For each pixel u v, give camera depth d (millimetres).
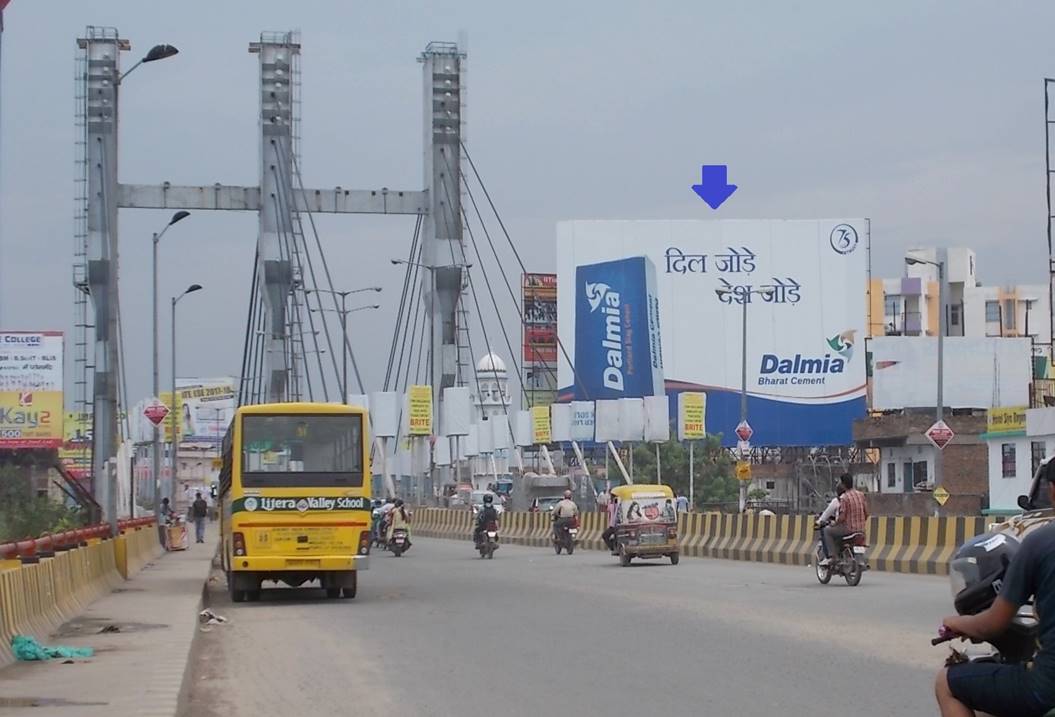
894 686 11898
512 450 89438
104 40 85188
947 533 27891
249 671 14203
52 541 19516
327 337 88625
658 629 16984
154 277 51062
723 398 96750
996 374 75500
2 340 65562
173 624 17812
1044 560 6445
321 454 23875
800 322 97688
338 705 11633
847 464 88250
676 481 85312
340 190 89312
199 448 116375
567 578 28797
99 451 35906
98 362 80500
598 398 91375
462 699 11719
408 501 90312
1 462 47625
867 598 21359
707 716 10562
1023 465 53188
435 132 90188
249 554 23469
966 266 110875
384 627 18625
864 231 97875
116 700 10805
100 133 84312
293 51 89750
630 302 90812
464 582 28484
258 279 91500
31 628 15414
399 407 84500
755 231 97438
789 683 12180
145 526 39500
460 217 90250
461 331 89562
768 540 36062
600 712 10844
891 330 109375
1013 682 6453
